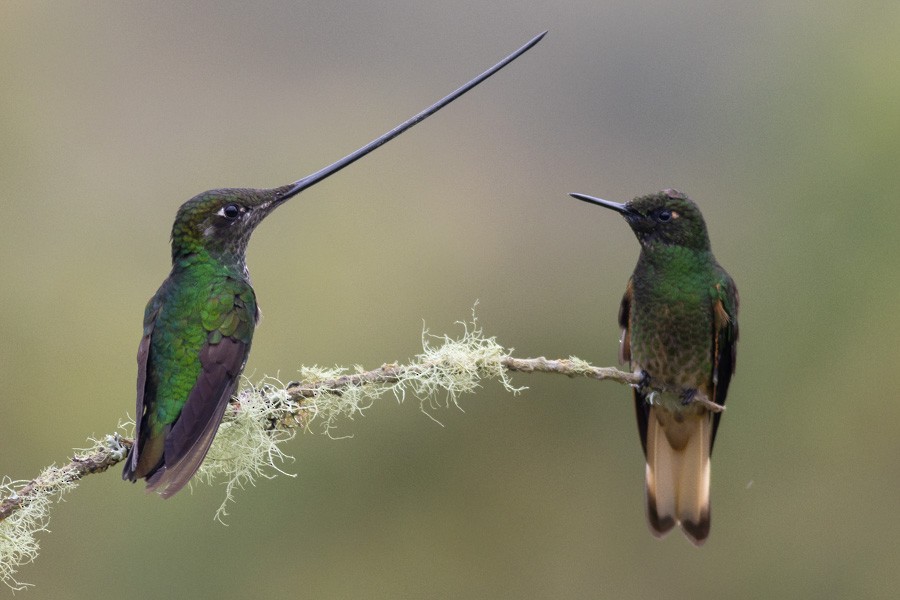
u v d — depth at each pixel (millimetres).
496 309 14359
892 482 12016
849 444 12203
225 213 7258
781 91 14695
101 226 14211
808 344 12586
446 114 17219
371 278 14117
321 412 6285
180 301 6785
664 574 12094
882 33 13883
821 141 13570
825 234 13055
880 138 13117
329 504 11727
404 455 12070
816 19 14602
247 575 11211
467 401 12453
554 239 15531
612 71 17359
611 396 12625
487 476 12211
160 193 15000
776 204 13617
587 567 12008
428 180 16156
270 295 13602
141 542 10969
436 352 6281
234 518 11289
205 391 6395
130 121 15547
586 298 14602
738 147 15391
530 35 17719
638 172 16656
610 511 12250
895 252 12680
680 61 16938
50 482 5742
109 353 12609
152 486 5754
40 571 10758
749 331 12805
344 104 16891
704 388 7695
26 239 13766
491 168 16562
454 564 11867
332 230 14656
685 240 7695
